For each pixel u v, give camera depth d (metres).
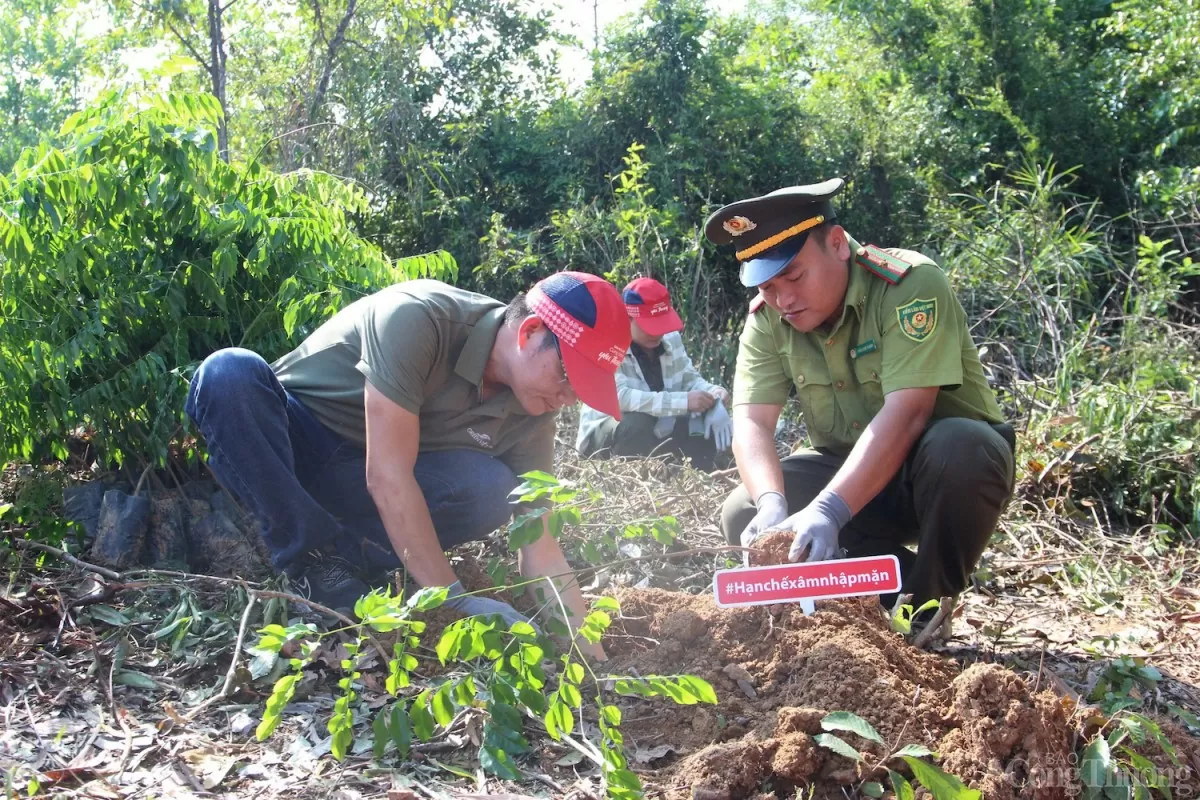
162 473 3.78
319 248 3.87
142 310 3.65
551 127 10.41
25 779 2.15
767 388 3.36
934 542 3.05
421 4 10.27
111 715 2.45
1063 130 10.71
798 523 2.73
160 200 3.49
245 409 2.90
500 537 3.69
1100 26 12.15
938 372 2.95
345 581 3.03
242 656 2.74
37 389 3.58
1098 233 9.14
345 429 3.11
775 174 10.27
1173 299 7.38
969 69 11.31
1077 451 5.11
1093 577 3.99
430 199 9.77
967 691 2.25
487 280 9.12
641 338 5.57
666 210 8.77
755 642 2.61
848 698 2.34
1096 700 2.67
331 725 2.18
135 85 3.66
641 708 2.54
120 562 3.32
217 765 2.27
